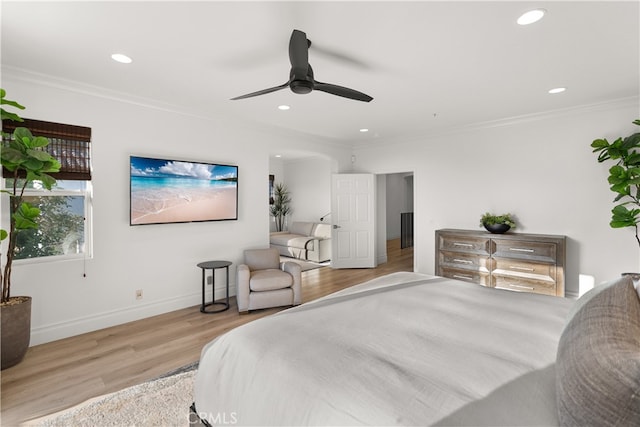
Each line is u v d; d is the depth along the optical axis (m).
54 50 2.46
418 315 1.73
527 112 4.20
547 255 3.88
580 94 3.51
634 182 3.21
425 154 5.52
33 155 2.47
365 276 5.75
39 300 3.01
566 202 4.15
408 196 11.20
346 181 6.35
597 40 2.33
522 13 1.99
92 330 3.30
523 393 1.03
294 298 4.02
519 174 4.51
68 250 3.25
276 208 8.81
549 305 1.89
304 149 5.65
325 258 7.18
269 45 2.39
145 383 2.34
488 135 4.79
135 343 3.03
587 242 4.02
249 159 4.73
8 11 1.94
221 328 3.39
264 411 1.17
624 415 0.76
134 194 3.55
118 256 3.48
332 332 1.53
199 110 4.02
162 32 2.20
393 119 4.52
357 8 1.93
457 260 4.61
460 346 1.37
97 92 3.27
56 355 2.79
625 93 3.48
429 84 3.20
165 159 3.79
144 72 2.88
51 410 2.05
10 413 2.02
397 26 2.14
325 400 1.06
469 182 4.99
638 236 3.72
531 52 2.52
